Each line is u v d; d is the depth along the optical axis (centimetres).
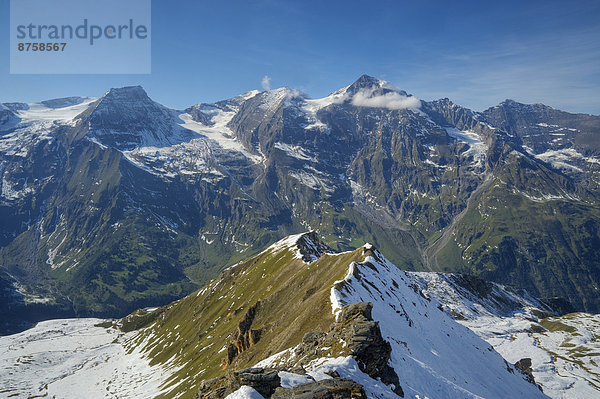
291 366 6562
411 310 11150
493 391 9275
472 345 12156
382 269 12738
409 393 5850
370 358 5897
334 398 4509
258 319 14638
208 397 4753
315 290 13262
